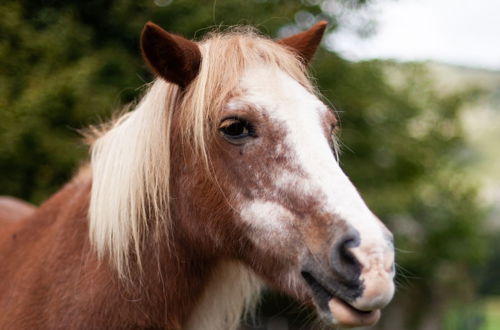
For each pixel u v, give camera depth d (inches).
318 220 75.8
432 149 435.5
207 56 89.4
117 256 88.0
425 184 438.6
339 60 352.2
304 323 95.2
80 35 255.3
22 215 132.0
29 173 250.8
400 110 419.8
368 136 384.5
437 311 523.2
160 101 91.4
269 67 87.7
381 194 362.0
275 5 295.1
